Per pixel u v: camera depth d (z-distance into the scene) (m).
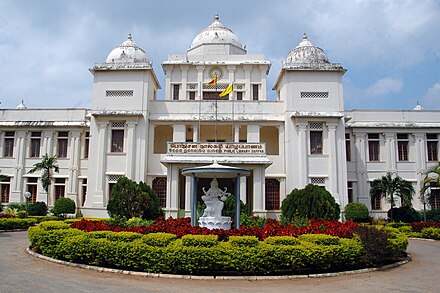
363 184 30.00
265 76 30.86
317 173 26.02
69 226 13.94
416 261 13.05
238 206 14.61
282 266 10.15
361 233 12.05
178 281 9.30
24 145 31.09
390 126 30.41
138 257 10.13
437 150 30.48
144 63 27.48
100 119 26.92
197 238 10.23
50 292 8.02
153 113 27.78
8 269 10.42
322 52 29.02
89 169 26.48
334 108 26.77
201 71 30.78
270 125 27.53
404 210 26.08
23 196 30.59
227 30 33.44
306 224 15.37
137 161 26.45
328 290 8.63
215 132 29.14
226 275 9.83
